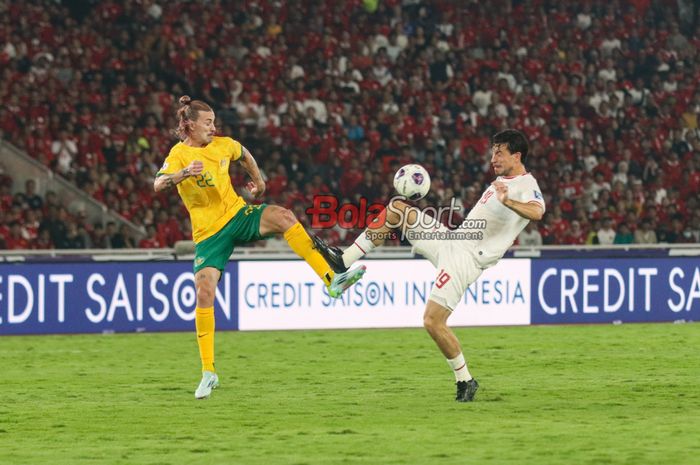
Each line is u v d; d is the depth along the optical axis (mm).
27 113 48812
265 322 36562
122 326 35719
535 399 21719
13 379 25547
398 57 56875
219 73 53438
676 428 18234
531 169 53875
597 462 15547
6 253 34781
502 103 56781
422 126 54000
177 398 22281
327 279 22031
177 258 36250
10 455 16406
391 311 37438
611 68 60625
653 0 63719
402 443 17047
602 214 50969
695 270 39562
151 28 54125
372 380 25031
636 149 56812
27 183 44625
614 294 38875
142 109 51062
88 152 48281
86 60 51844
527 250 38875
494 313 37906
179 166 21359
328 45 56656
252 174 22938
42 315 35094
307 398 22109
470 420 19156
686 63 62281
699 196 55781
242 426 18766
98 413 20344
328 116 53188
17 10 52125
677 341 33500
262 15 56875
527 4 61344
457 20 60188
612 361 28656
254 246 44156
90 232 43656
